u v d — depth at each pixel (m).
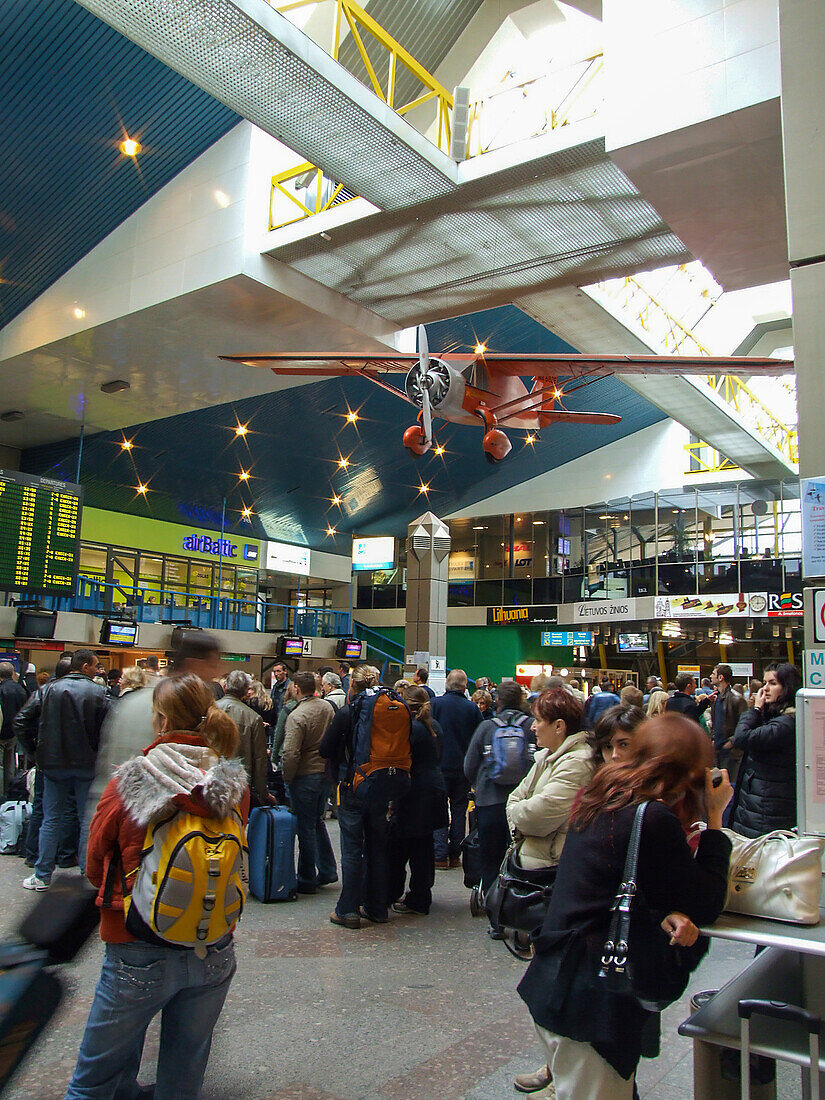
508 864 4.08
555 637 30.33
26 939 2.64
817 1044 2.09
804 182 3.30
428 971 4.82
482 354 14.71
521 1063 3.62
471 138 10.19
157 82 10.85
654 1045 2.38
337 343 13.64
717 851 2.27
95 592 19.12
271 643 23.05
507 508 32.12
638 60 8.30
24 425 18.61
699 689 13.83
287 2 11.09
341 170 9.50
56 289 13.95
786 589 25.67
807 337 3.22
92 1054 2.38
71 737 6.21
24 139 11.38
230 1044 3.77
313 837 6.77
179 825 2.37
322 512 27.48
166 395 16.36
